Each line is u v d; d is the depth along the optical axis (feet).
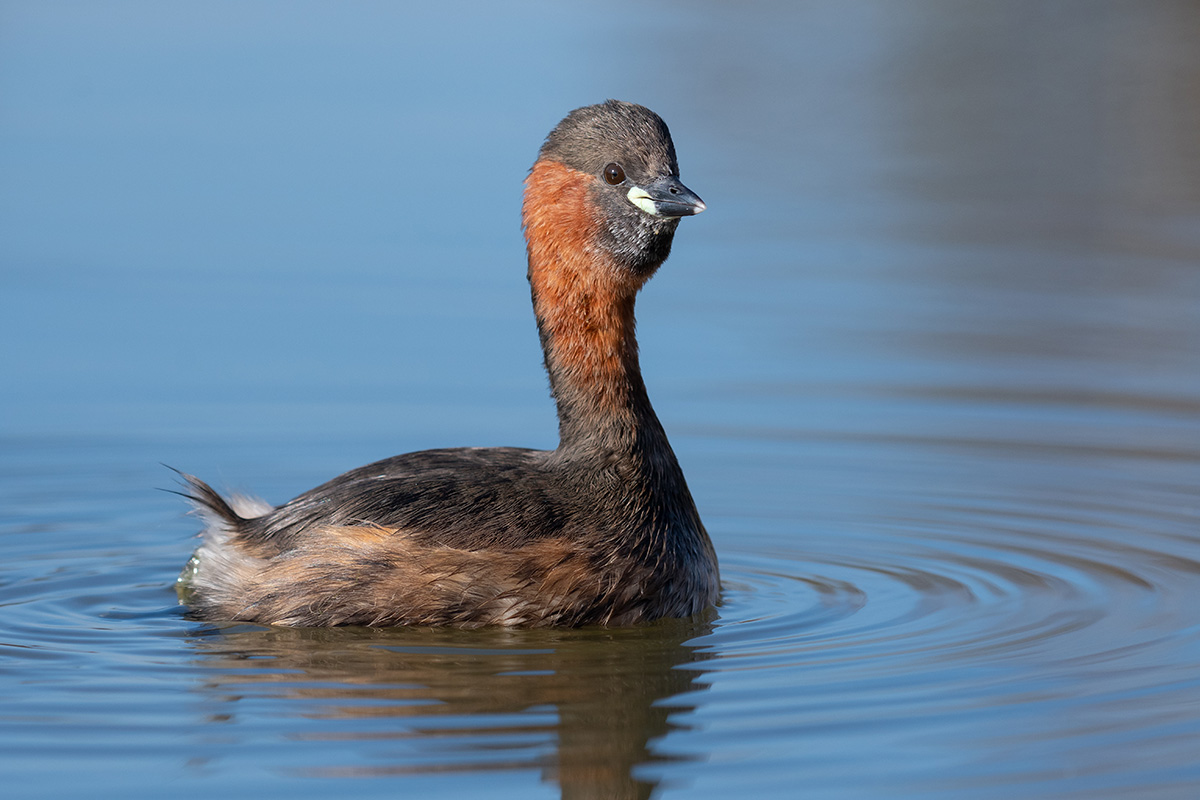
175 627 44.42
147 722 37.45
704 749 36.06
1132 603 46.42
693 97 120.67
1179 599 46.68
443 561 42.96
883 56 131.34
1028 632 43.93
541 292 47.24
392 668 40.93
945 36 135.23
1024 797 33.68
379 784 34.35
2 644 42.93
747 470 61.93
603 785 34.32
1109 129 116.37
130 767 35.01
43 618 45.39
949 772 34.76
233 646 42.45
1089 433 65.77
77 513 56.65
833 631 44.47
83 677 40.27
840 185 106.42
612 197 46.21
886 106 122.62
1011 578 49.34
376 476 45.29
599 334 46.57
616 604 44.24
